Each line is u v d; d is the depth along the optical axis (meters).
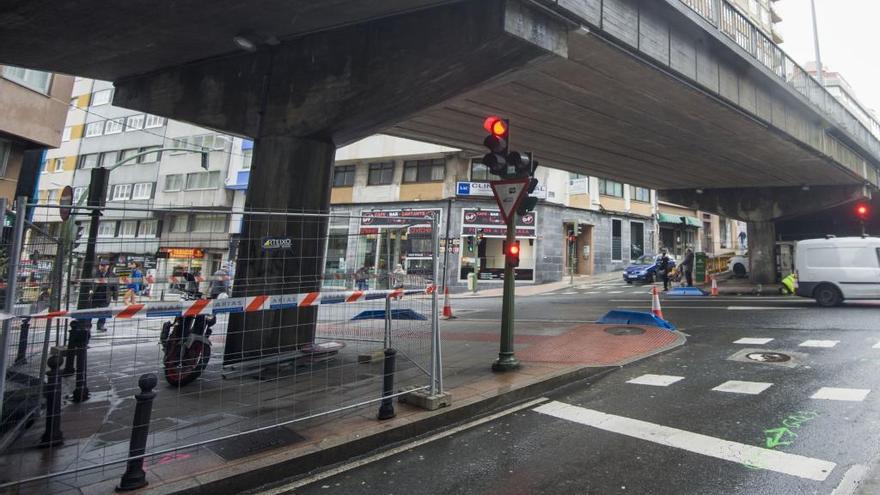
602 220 33.28
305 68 8.35
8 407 4.36
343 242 7.47
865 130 20.70
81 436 4.62
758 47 13.37
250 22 7.89
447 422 5.29
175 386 6.43
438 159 30.19
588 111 13.32
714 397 5.86
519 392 6.14
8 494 3.44
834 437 4.46
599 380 6.98
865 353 7.78
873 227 32.31
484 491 3.70
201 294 6.17
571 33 8.54
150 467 3.90
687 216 43.28
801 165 18.94
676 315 13.40
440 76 7.48
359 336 9.18
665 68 10.58
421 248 6.38
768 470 3.85
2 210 3.42
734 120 13.87
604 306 16.39
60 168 42.28
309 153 8.33
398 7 7.47
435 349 5.57
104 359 7.97
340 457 4.38
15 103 15.06
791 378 6.53
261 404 5.60
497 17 6.93
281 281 7.55
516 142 16.64
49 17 7.80
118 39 8.55
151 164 38.22
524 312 15.48
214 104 9.16
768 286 22.58
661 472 3.90
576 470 4.01
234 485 3.75
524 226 28.84
